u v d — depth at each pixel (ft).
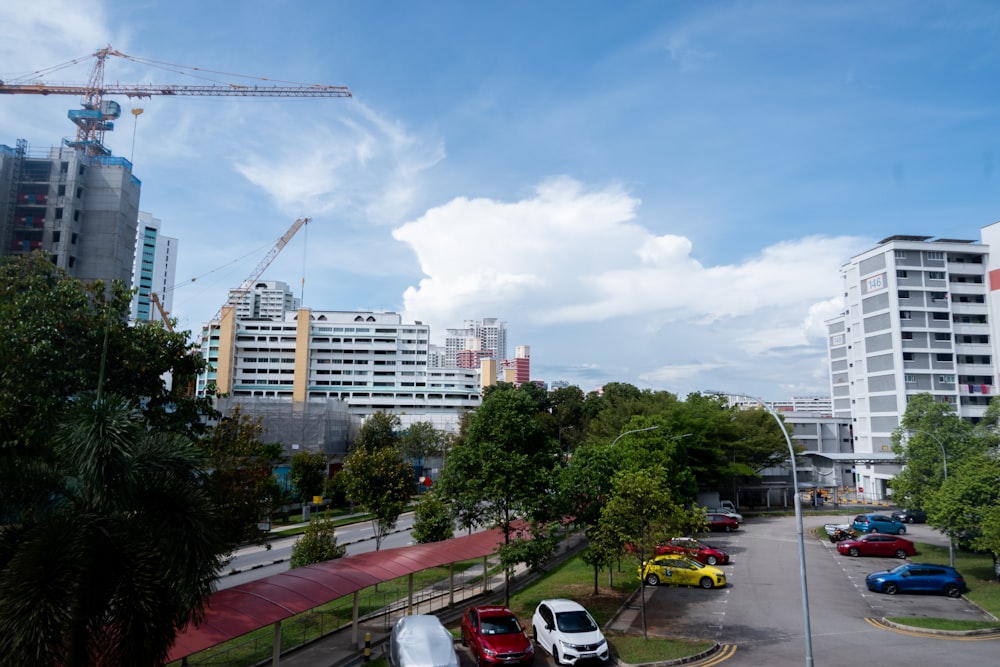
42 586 32.19
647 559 80.18
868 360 269.64
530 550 81.92
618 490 80.69
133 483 37.24
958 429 143.13
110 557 35.50
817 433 319.68
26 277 67.10
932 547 141.49
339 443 289.12
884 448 251.39
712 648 69.67
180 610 37.17
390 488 132.36
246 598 59.36
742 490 225.15
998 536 94.63
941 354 254.47
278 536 164.96
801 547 60.39
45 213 310.04
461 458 86.38
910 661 65.72
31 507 38.19
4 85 418.10
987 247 261.85
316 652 69.87
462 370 556.10
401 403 540.11
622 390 340.59
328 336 541.75
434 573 116.88
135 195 342.03
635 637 74.49
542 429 91.04
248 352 523.70
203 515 39.09
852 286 283.59
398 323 565.53
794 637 75.20
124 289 70.85
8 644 31.30
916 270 259.80
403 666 58.39
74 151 318.24
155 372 67.82
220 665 63.87
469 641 71.77
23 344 58.03
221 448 78.48
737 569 118.21
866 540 132.57
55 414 53.88
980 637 74.84
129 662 34.76
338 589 66.39
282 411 268.62
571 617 70.13
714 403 205.16
